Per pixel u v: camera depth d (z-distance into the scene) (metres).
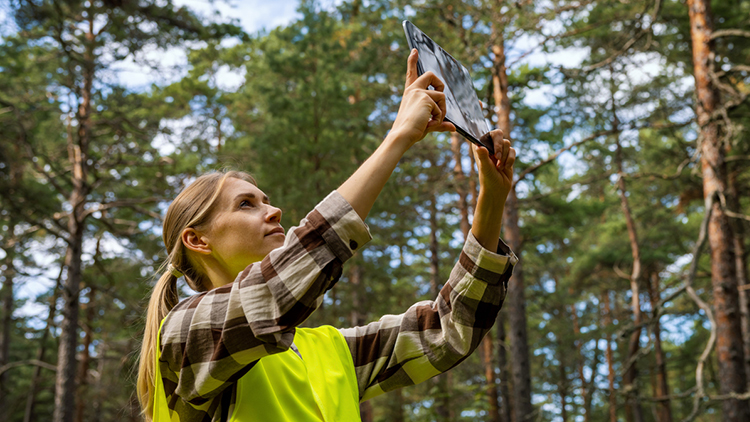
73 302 12.10
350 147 11.30
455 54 8.97
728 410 7.29
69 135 12.95
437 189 11.62
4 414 17.77
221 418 1.06
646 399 7.01
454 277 1.39
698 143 7.63
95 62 11.53
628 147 15.41
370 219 12.03
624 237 20.36
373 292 14.45
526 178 13.91
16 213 11.74
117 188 13.95
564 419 22.27
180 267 1.23
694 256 6.75
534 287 23.42
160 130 13.23
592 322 24.97
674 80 12.46
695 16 8.04
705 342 21.42
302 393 1.12
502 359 15.06
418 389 13.03
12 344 22.67
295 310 0.93
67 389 11.81
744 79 11.05
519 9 8.68
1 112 12.07
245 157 12.16
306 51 12.43
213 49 12.03
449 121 1.11
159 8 10.78
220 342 0.95
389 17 11.81
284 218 10.20
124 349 17.06
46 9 10.32
